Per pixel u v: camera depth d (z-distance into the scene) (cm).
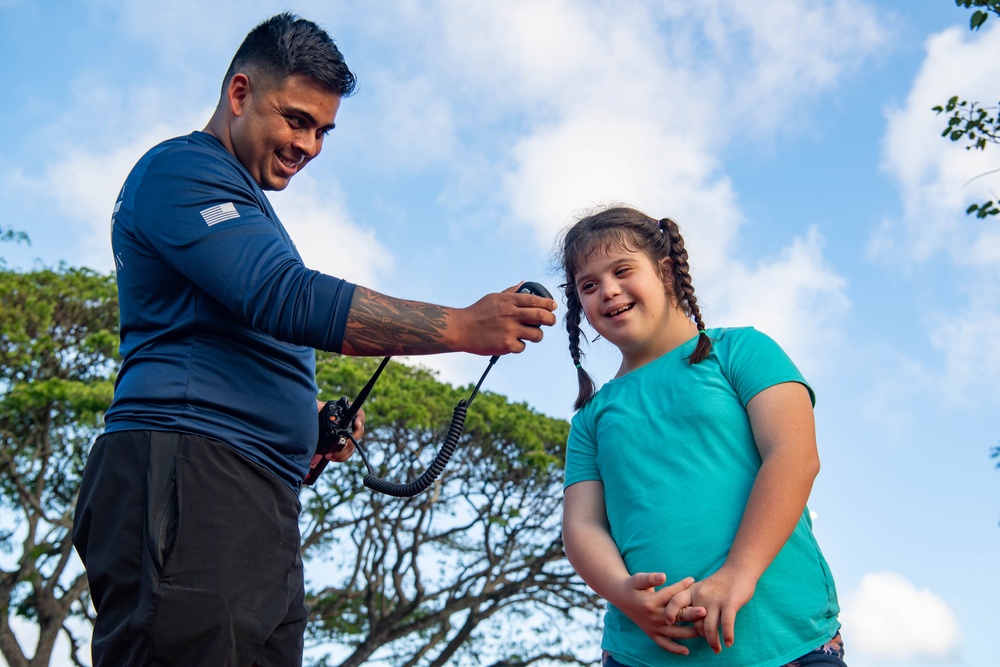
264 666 212
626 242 232
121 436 203
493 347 202
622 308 230
